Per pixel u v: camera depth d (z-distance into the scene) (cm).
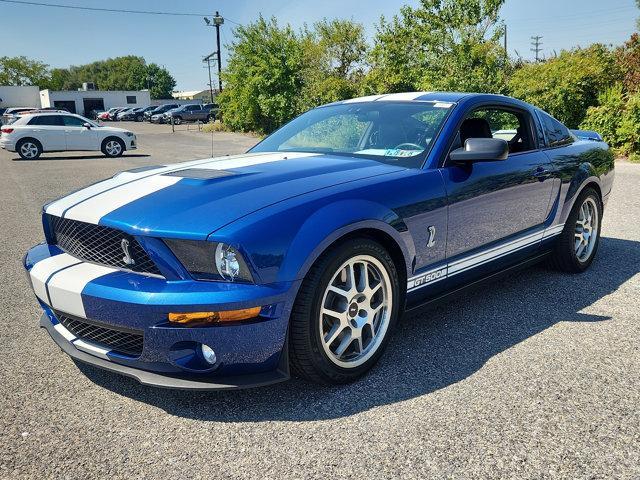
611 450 213
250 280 227
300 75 2447
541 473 200
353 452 214
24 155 1731
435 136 320
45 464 209
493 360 291
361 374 272
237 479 200
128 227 237
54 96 7062
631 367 281
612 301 379
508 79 1681
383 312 280
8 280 455
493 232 344
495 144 301
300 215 241
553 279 430
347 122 364
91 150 1791
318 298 244
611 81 1480
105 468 207
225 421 238
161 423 237
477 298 389
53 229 295
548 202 393
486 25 1596
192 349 232
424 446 217
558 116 1505
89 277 245
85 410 248
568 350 302
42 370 287
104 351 250
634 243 541
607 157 472
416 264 292
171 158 1669
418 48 1775
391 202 274
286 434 227
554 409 242
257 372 241
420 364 288
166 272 231
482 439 221
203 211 239
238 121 2983
